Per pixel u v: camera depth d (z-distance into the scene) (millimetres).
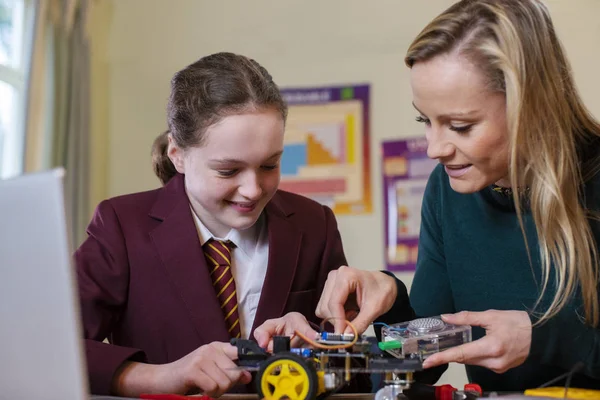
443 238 1375
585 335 1032
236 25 3494
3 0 3064
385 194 3271
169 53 3537
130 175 3504
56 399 749
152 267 1312
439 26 1046
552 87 1084
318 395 915
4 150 3010
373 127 3314
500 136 1049
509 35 1024
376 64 3348
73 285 724
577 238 1104
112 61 3566
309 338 1016
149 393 1096
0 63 3004
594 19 3092
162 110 3520
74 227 3094
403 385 914
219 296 1323
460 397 928
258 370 897
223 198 1208
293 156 3354
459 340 1022
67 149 3133
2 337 762
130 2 3586
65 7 3154
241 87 1174
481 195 1303
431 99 1040
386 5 3367
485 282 1309
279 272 1345
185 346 1288
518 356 996
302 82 3395
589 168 1172
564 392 943
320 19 3420
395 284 1190
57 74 3121
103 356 1126
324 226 1450
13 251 737
